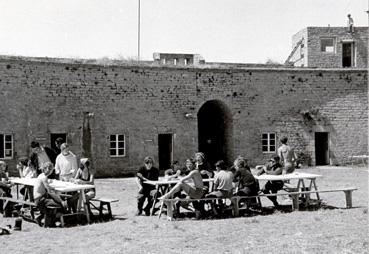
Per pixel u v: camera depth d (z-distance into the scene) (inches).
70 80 1056.8
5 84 983.6
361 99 1277.1
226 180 525.0
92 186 497.4
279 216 526.3
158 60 1359.5
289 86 1243.2
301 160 1243.2
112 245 404.8
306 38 1446.9
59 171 559.8
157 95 1141.1
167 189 560.1
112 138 1102.4
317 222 488.7
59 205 491.8
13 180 557.9
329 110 1262.3
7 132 983.0
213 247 391.5
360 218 506.3
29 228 479.2
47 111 1030.4
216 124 1298.0
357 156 1264.8
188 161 527.5
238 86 1210.0
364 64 1456.7
